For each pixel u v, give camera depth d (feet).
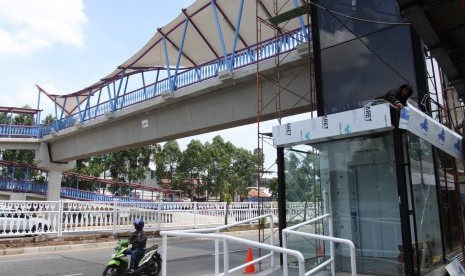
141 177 169.07
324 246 27.32
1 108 125.80
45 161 118.93
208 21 70.13
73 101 115.24
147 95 76.02
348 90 33.22
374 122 23.24
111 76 87.71
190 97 67.41
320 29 35.73
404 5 17.85
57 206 55.57
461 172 30.30
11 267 36.81
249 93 58.49
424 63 30.04
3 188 119.85
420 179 24.08
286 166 28.96
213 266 37.78
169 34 73.05
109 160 164.66
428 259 23.52
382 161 25.23
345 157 27.07
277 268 28.40
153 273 32.17
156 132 77.00
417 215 23.09
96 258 42.60
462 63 24.58
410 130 22.13
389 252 24.58
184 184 193.26
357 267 25.75
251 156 232.73
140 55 80.84
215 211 77.82
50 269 35.86
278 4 59.67
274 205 92.12
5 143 118.83
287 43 49.62
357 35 33.22
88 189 155.63
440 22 19.79
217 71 60.34
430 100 29.63
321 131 25.88
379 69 31.63
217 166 204.44
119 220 61.62
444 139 25.40
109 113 84.94
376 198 25.49
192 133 71.26
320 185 28.17
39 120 128.06
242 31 70.54
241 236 69.62
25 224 51.90
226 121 61.77
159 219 67.15
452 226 28.37
